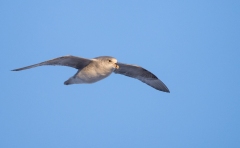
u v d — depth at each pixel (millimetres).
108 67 16703
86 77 16844
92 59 16438
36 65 15680
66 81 17062
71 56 16031
